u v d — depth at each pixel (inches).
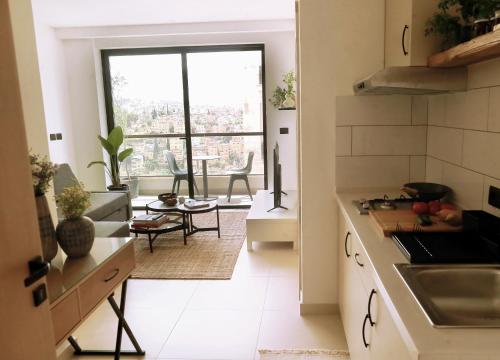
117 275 82.2
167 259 161.6
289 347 99.3
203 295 129.8
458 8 71.8
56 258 77.9
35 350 52.2
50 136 221.3
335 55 100.2
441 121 90.7
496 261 54.5
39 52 212.7
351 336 85.1
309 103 102.5
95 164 247.8
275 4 187.0
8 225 47.8
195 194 259.1
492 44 49.8
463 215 66.1
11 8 81.9
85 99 241.4
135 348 99.5
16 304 49.0
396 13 86.9
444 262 54.8
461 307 53.4
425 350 35.5
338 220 106.3
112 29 225.6
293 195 205.3
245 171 247.3
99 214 173.5
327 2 98.5
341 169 104.5
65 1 173.2
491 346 35.9
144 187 262.5
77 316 68.1
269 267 150.5
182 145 250.8
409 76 75.6
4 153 47.3
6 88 47.7
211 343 102.8
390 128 101.4
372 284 61.3
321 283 111.4
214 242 181.2
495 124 66.1
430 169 98.7
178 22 222.1
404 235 64.6
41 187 71.6
